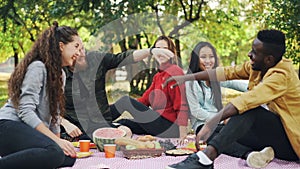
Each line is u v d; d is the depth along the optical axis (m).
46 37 2.53
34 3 7.64
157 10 7.27
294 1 6.14
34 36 8.98
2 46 9.44
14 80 2.46
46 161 2.31
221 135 2.50
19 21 8.06
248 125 2.57
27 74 2.45
